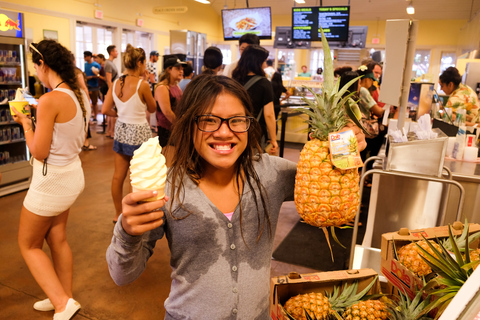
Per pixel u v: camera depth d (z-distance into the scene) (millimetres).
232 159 1065
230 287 1071
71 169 2156
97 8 10539
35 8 8812
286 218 4094
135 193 858
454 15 13734
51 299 2211
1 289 2625
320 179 1079
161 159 912
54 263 2348
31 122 2182
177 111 1128
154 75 9445
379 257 2041
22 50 4742
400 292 1323
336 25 8531
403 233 1513
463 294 600
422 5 13352
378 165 2832
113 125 8094
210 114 1045
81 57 10562
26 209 2115
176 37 10961
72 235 3465
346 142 1088
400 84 2512
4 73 4617
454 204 2646
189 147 1115
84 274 2838
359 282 1475
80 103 2166
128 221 877
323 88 1149
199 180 1113
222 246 1077
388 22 2453
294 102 7359
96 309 2443
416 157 2191
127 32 11938
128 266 967
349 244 3484
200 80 1099
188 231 1062
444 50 14477
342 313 1362
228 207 1127
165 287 2715
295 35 8844
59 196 2121
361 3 13867
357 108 1187
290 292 1439
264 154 1269
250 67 3098
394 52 2480
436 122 3195
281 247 3367
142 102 3379
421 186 2604
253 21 9562
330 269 2988
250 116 1096
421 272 1352
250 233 1114
